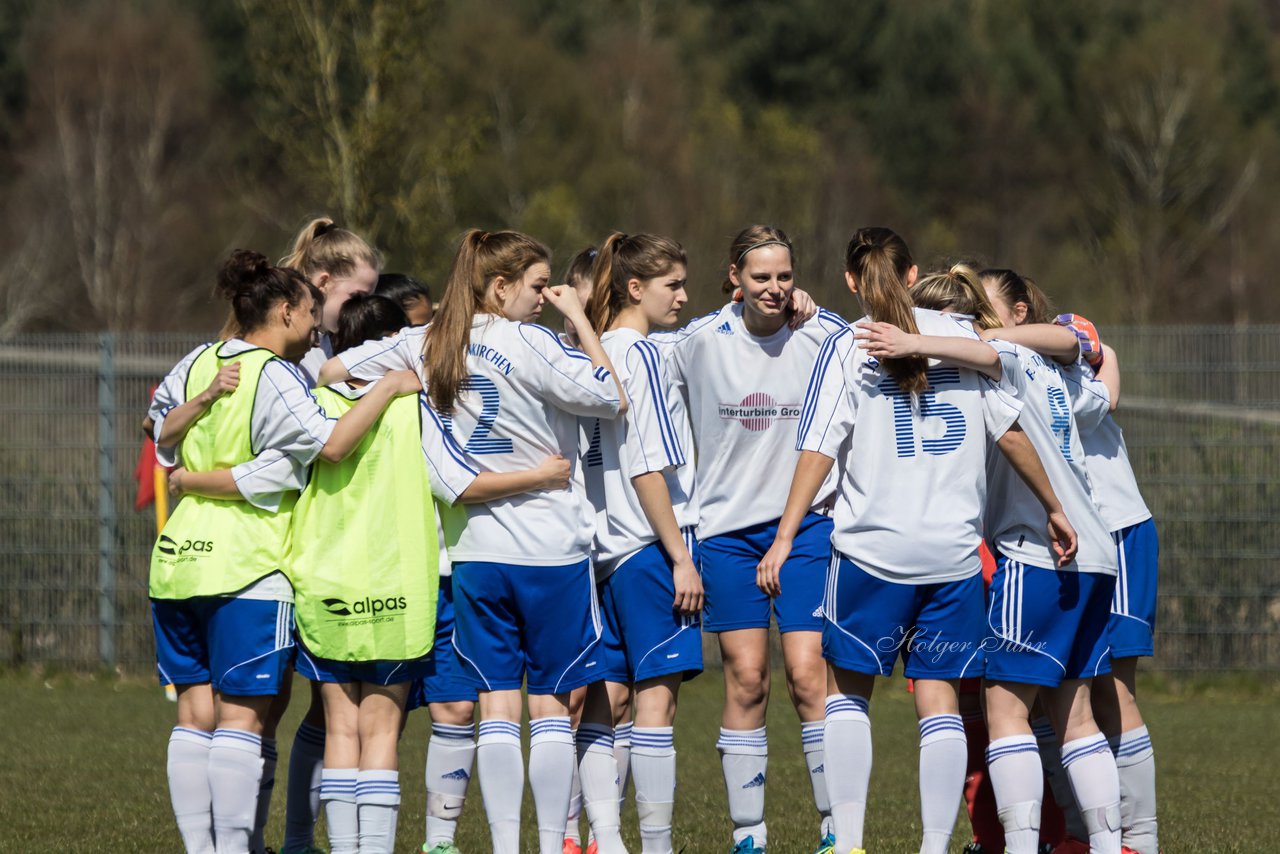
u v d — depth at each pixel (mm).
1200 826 24688
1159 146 156000
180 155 153375
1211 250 154875
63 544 46594
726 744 20703
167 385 19328
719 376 20953
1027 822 17812
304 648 18453
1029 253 152625
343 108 64812
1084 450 20531
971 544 18000
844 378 18531
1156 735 36875
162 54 152875
